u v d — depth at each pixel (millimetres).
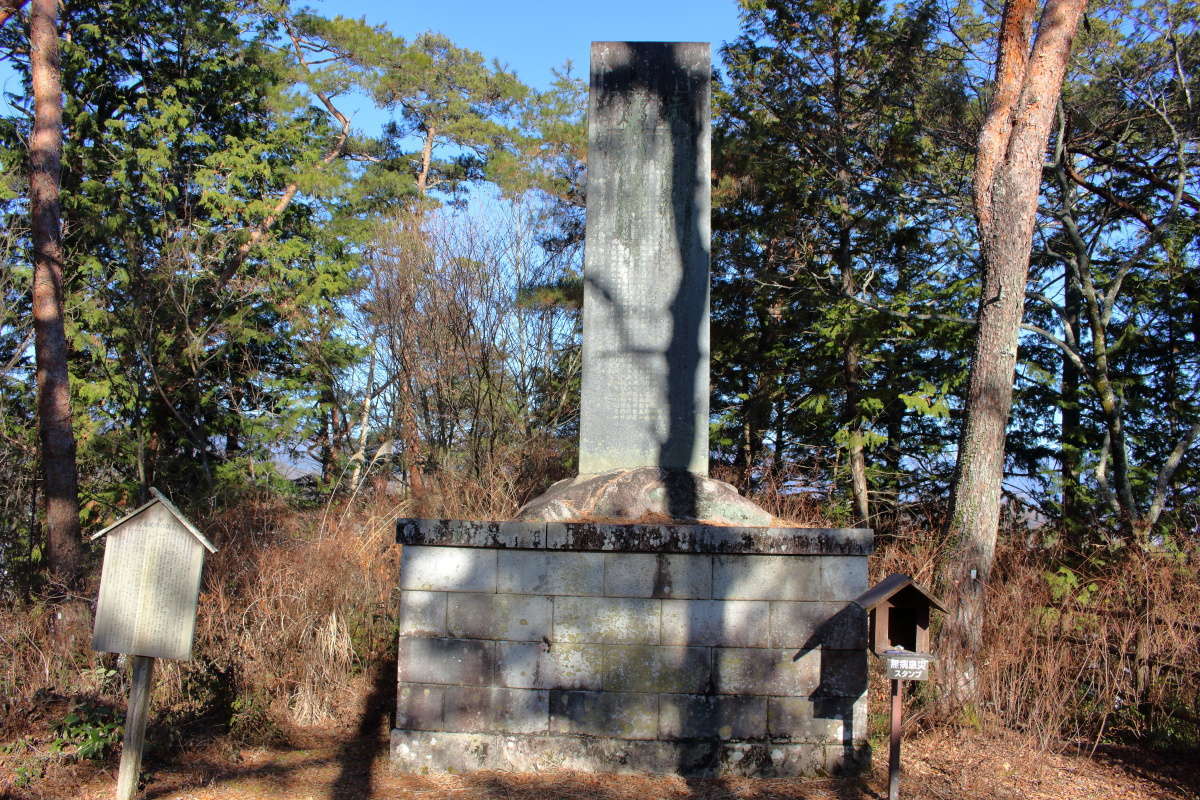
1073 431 12664
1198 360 12719
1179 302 12484
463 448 13219
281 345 15664
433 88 18375
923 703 6613
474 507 11414
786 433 15492
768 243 14203
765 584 5570
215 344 15086
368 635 7508
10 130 13641
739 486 12219
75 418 13633
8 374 11898
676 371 6688
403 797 5086
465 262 13906
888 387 13516
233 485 13859
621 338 6730
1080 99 11266
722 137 13633
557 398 14258
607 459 6645
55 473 9492
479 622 5594
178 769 5453
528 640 5570
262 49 16797
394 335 13539
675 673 5523
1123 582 7152
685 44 6930
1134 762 5984
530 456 12875
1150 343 12969
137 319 13297
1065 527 9891
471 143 18547
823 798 5145
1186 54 11039
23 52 13711
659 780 5383
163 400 14219
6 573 9539
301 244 15250
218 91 15891
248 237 14641
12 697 5816
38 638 6988
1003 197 7375
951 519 7348
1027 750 6004
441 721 5562
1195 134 10945
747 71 13797
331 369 15281
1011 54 7641
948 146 12742
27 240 12125
